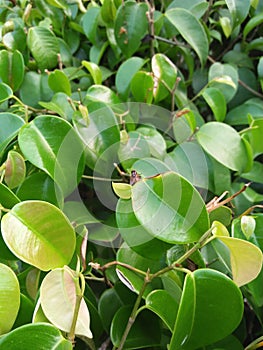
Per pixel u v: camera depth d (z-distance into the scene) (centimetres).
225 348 20
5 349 14
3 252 19
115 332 19
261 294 20
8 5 35
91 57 33
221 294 17
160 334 20
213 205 21
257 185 31
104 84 34
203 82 34
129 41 31
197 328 17
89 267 22
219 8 35
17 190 21
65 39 34
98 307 21
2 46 31
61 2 33
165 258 20
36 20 35
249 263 17
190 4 32
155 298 18
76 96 29
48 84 28
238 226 21
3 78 28
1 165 22
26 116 24
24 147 20
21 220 16
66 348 15
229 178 26
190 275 17
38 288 20
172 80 29
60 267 17
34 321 16
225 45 36
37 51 30
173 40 34
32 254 16
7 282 16
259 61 33
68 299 16
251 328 27
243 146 26
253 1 33
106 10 31
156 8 36
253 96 34
